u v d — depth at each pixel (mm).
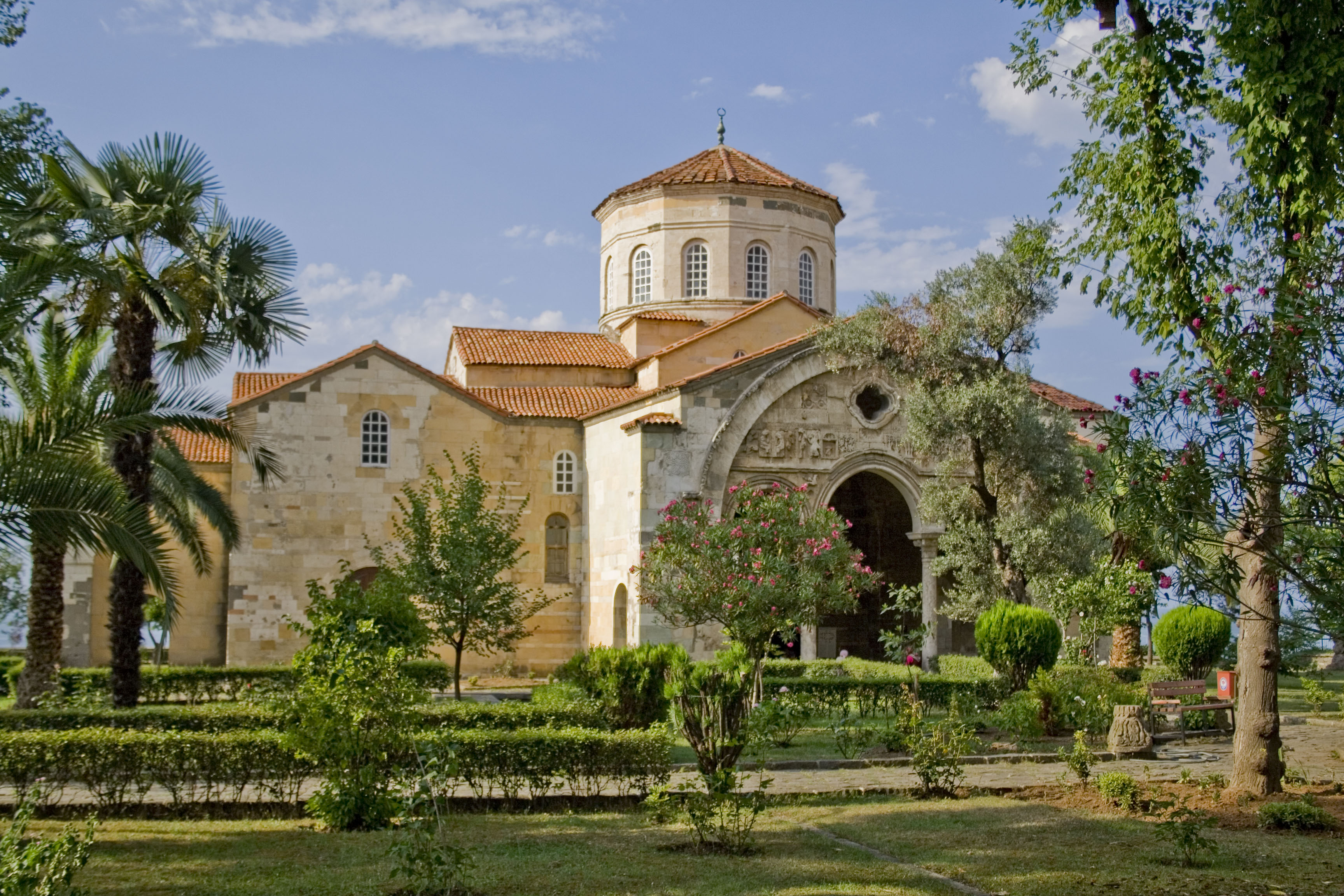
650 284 44531
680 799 15938
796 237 44438
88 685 27547
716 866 12766
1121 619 30688
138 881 11977
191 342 25391
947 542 32969
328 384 39219
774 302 40844
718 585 27906
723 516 34812
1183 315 18031
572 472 41312
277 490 38406
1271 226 17609
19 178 23047
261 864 12789
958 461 32969
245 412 38469
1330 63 15547
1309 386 11656
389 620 24781
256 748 16047
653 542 33938
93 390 18844
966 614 32750
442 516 30688
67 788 17391
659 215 44188
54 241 22953
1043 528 30938
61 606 25000
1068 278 20156
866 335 33406
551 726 19469
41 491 15531
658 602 28938
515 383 43375
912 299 33375
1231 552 13773
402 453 39594
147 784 15945
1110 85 18891
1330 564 11500
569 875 12320
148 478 23812
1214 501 12055
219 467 38656
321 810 15047
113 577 24391
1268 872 12312
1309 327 11555
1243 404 12008
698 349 40125
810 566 28281
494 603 30188
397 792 15164
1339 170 16703
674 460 34781
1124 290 19469
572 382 43719
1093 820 15359
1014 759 21047
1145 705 24344
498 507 39812
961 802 16984
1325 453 11391
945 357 32281
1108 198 19484
